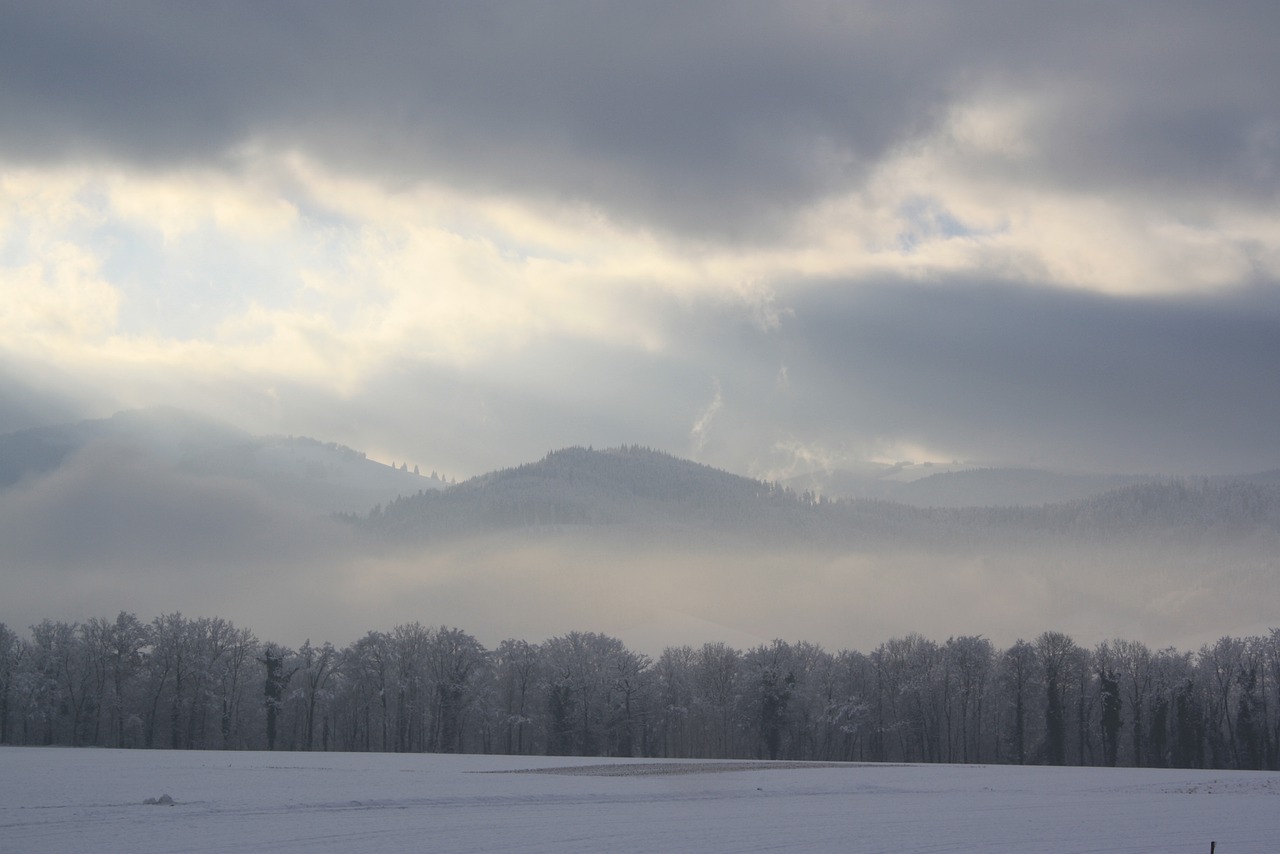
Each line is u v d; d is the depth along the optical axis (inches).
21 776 3152.1
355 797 2554.1
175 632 5944.9
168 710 5861.2
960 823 2310.5
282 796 2556.6
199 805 2327.8
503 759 4761.3
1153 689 5708.7
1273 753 5487.2
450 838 1943.9
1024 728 5757.9
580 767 4057.6
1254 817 2509.8
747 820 2301.9
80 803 2345.0
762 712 5821.9
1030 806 2719.0
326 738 6003.9
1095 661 5802.2
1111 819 2434.8
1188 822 2391.7
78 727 5777.6
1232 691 5748.0
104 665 5851.4
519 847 1859.0
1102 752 5703.7
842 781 3427.7
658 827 2151.8
